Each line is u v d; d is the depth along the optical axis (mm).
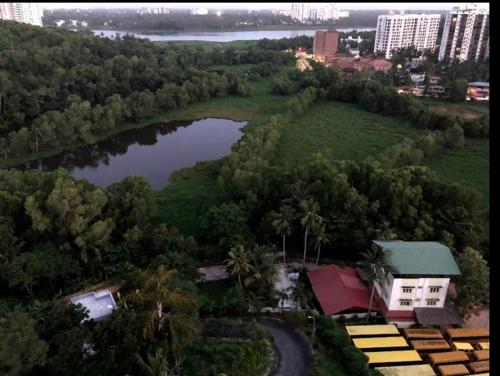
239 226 81000
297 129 159750
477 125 149000
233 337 58938
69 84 175125
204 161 130125
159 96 180375
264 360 54656
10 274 68375
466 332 62125
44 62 177750
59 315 54094
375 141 147500
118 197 86062
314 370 54031
